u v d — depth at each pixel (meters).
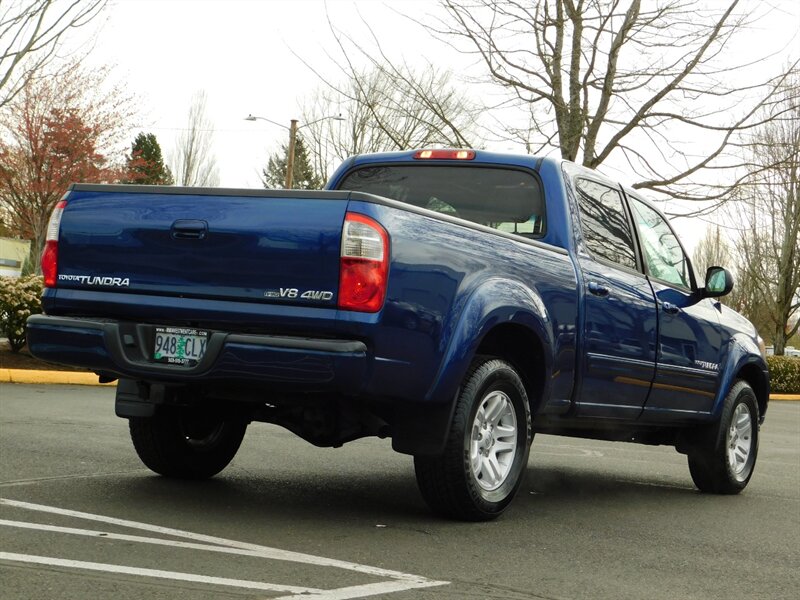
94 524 4.58
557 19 13.71
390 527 5.02
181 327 4.80
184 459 6.03
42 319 5.10
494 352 5.63
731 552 5.09
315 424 5.25
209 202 4.80
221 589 3.57
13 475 5.89
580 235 6.23
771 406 23.55
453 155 6.59
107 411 10.16
